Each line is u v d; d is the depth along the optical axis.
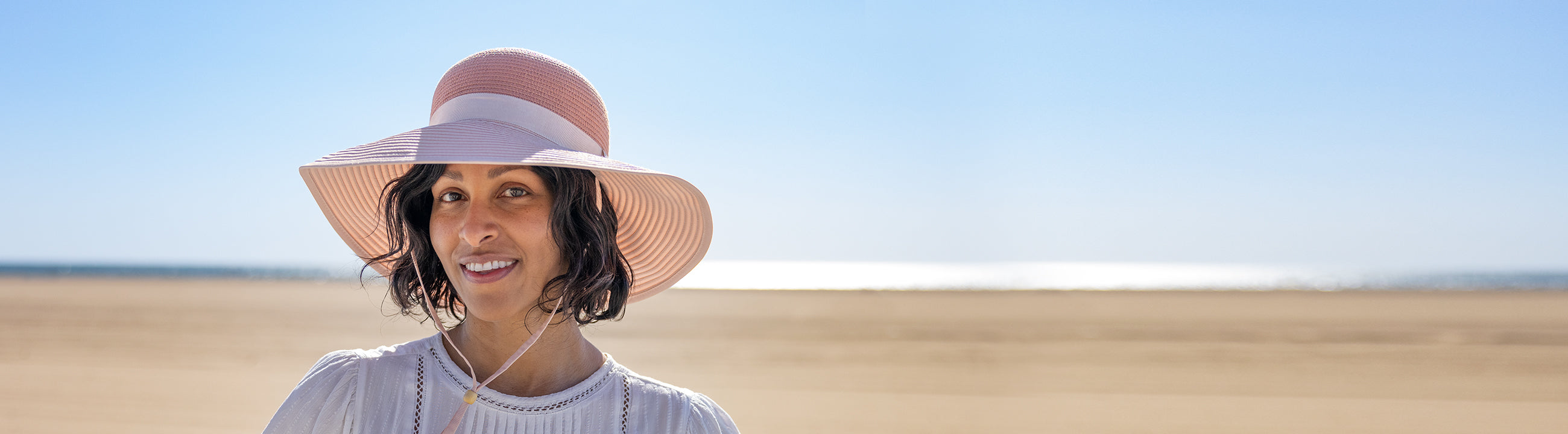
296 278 60.44
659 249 1.70
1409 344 15.54
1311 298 34.12
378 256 1.64
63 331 16.67
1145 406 9.24
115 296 29.78
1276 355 13.81
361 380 1.39
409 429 1.37
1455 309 26.20
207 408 8.70
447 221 1.37
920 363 12.64
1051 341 16.16
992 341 16.06
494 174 1.34
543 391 1.45
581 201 1.43
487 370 1.45
